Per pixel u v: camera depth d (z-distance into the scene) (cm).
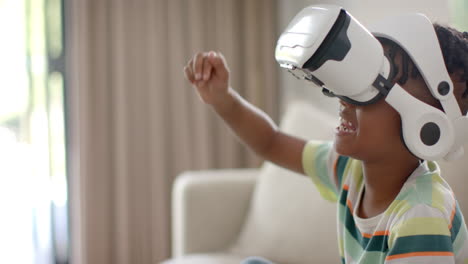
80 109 299
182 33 312
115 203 306
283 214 172
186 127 311
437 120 71
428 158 72
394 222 72
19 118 306
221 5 315
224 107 98
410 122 71
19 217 307
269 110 319
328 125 174
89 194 302
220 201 192
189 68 98
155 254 310
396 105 71
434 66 72
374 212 80
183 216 191
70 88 306
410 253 68
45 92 306
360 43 70
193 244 189
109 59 305
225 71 95
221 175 198
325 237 157
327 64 70
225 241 191
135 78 307
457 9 145
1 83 304
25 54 306
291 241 166
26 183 306
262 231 178
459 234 73
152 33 306
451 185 117
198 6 311
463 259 74
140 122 308
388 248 74
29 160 306
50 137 306
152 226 310
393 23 74
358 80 70
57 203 308
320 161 100
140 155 309
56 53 306
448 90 72
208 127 315
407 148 73
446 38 74
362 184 85
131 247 310
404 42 72
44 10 305
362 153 76
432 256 68
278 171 183
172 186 312
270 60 318
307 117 185
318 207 163
